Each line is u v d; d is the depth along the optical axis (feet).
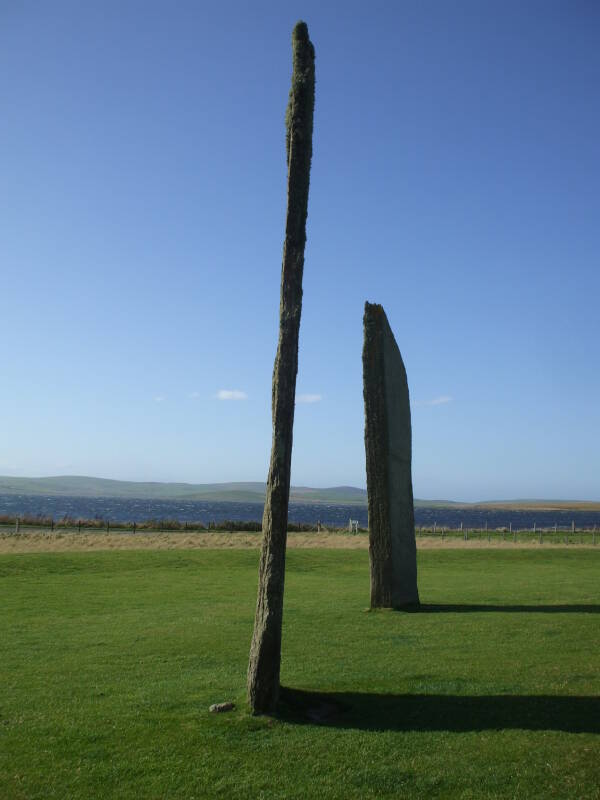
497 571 104.22
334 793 25.11
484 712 33.47
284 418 34.76
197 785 25.75
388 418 71.20
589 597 73.46
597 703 34.50
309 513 571.28
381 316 73.20
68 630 56.13
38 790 25.36
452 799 24.64
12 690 38.22
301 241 36.42
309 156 37.24
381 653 46.88
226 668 43.19
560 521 464.24
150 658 46.11
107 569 98.58
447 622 58.70
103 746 29.37
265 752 28.63
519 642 50.06
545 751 28.32
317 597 76.18
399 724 32.01
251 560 110.63
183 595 76.95
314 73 37.88
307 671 41.81
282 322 35.58
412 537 70.28
